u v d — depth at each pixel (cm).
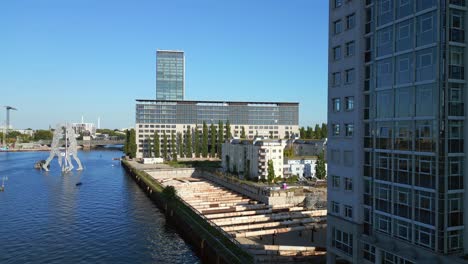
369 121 4938
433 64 4012
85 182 17412
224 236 7812
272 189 12950
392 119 4534
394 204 4516
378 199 4766
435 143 3994
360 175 5091
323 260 6438
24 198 13338
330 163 5703
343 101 5391
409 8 4281
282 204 12312
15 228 9581
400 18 4400
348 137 5284
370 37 4931
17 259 7475
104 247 8338
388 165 4600
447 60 3922
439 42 3934
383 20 4662
